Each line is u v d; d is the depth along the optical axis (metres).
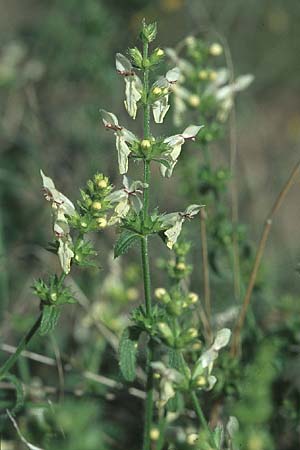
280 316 6.95
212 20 11.44
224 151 9.40
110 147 8.88
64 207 4.48
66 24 10.00
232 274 6.61
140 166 9.13
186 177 6.70
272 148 11.03
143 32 4.48
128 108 4.51
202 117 6.43
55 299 4.54
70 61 9.82
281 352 6.01
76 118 9.46
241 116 10.77
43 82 10.11
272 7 12.13
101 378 6.13
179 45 6.60
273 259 8.26
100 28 9.87
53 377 6.68
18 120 9.59
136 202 4.52
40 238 8.68
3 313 7.30
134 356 4.73
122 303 7.07
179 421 5.78
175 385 4.54
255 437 4.71
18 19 12.11
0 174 8.75
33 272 8.15
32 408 5.44
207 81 6.47
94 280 7.56
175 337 4.58
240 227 6.62
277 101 12.08
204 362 4.62
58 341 7.10
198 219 6.96
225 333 4.62
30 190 9.05
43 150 9.05
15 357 4.78
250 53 12.02
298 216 10.05
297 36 12.15
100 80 9.63
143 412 6.14
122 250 4.45
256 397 4.72
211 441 4.57
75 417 5.16
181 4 11.26
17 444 5.76
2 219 8.75
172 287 5.12
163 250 8.28
